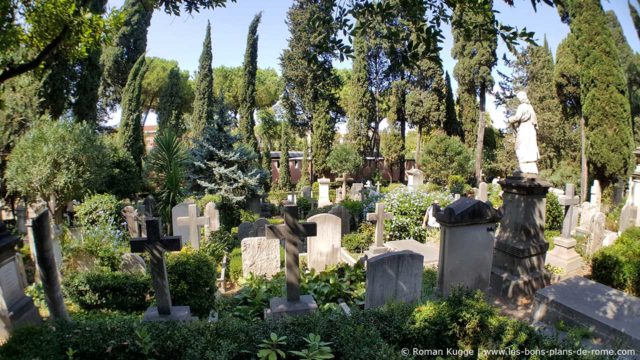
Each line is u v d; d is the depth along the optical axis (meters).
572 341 3.86
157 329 4.27
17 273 5.61
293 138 44.53
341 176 29.41
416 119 29.75
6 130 13.09
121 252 8.34
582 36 16.80
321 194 21.52
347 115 35.12
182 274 6.78
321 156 29.78
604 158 16.67
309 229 5.66
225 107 17.59
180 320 5.06
